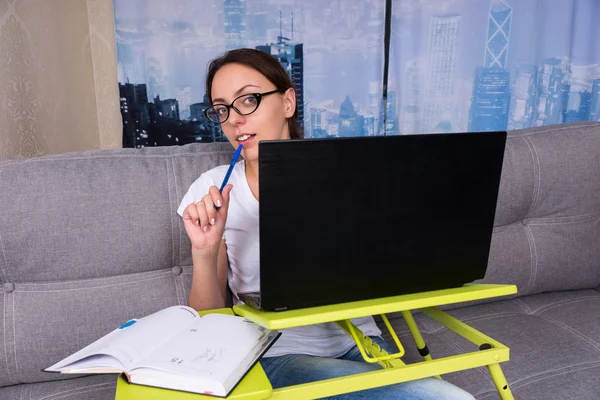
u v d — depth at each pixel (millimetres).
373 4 2332
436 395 915
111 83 2268
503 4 2400
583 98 2578
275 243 758
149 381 748
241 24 2236
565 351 1382
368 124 2457
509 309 1652
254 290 1275
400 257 849
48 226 1233
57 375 1260
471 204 866
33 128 1856
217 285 1151
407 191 806
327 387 784
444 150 810
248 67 1186
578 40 2512
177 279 1364
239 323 896
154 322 909
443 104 2498
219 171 1297
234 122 1192
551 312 1620
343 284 827
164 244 1326
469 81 2482
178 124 2275
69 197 1252
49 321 1235
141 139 2266
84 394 1214
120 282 1302
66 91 2082
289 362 1096
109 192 1286
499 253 1623
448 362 844
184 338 839
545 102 2551
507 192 1608
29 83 1823
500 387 902
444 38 2416
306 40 2312
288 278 788
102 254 1274
